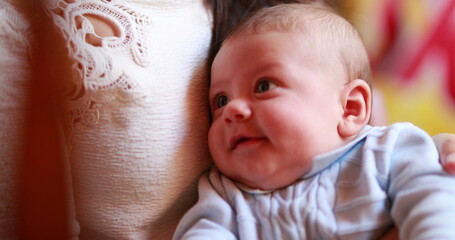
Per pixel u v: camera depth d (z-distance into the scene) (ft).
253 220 2.43
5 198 1.83
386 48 5.27
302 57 2.56
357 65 2.77
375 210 2.23
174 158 2.49
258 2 3.33
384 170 2.34
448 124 5.35
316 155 2.44
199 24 2.84
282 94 2.46
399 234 2.15
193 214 2.53
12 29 1.94
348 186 2.36
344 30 2.80
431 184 2.14
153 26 2.52
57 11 2.27
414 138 2.42
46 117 1.85
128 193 2.43
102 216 2.45
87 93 2.24
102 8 2.40
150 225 2.52
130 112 2.33
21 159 1.82
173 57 2.55
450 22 5.24
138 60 2.38
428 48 5.30
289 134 2.40
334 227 2.24
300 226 2.31
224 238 2.39
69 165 2.19
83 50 2.24
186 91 2.59
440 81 5.35
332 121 2.53
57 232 1.87
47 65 1.95
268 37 2.62
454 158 2.21
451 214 2.01
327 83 2.57
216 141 2.58
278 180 2.46
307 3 3.35
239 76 2.59
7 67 1.86
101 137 2.33
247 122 2.47
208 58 2.83
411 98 5.39
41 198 1.83
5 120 1.83
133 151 2.37
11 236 1.83
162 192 2.48
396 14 5.21
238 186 2.58
